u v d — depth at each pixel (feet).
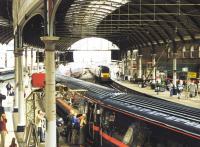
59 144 72.95
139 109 52.90
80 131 75.66
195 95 151.84
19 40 103.65
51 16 55.88
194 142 37.78
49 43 57.36
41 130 64.13
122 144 56.29
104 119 66.08
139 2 143.95
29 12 78.89
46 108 58.54
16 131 96.58
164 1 137.18
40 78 107.24
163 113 47.83
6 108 135.13
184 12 145.38
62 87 92.17
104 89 90.33
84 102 82.28
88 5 145.18
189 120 41.81
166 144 43.37
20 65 102.12
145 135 48.80
